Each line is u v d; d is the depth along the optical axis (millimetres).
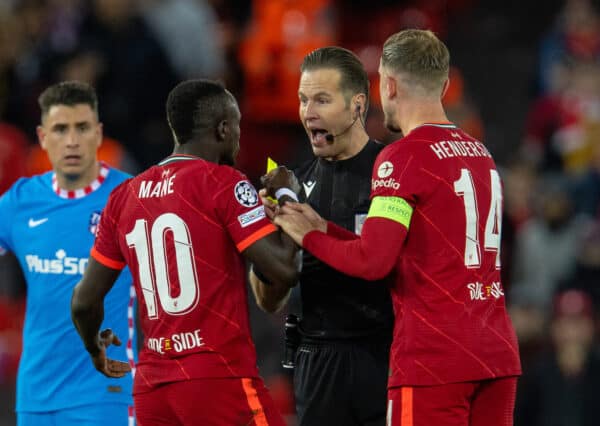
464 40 54250
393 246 18062
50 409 22609
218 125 19406
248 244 18750
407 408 18266
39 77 42969
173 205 18859
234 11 46188
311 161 21375
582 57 47875
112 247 19594
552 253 39719
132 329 22922
